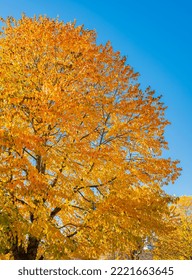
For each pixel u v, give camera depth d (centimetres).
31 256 879
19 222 700
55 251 732
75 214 945
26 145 720
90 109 904
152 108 959
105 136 933
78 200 855
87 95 920
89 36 1055
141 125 955
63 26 988
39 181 719
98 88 998
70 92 888
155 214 886
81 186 862
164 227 895
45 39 927
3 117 767
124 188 870
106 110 949
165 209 904
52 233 724
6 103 791
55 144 860
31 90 884
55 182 868
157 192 919
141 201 866
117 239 834
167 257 1953
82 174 846
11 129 730
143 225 862
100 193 910
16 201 751
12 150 751
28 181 746
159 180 934
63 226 893
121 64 1020
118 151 942
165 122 982
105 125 970
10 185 698
